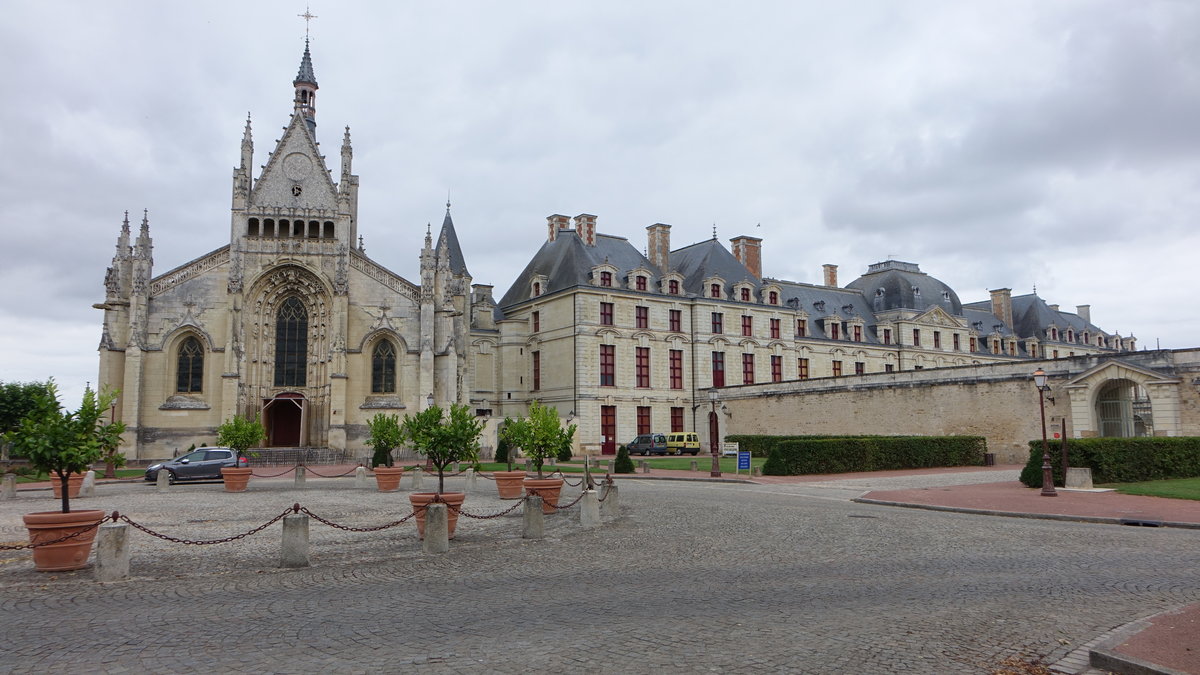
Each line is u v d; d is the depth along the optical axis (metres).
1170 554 15.50
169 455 52.84
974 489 30.27
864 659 8.43
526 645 8.95
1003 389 48.19
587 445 65.25
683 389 71.94
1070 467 29.81
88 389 15.73
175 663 8.37
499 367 73.88
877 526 19.97
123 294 54.12
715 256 77.38
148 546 17.14
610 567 14.26
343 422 55.00
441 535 16.14
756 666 8.17
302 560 14.55
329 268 57.75
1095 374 43.22
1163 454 32.34
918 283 91.62
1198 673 7.51
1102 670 8.12
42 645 9.10
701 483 36.66
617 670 8.04
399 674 7.93
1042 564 14.34
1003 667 8.23
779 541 17.36
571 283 68.69
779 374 77.56
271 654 8.67
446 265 59.56
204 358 54.78
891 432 55.00
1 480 38.44
